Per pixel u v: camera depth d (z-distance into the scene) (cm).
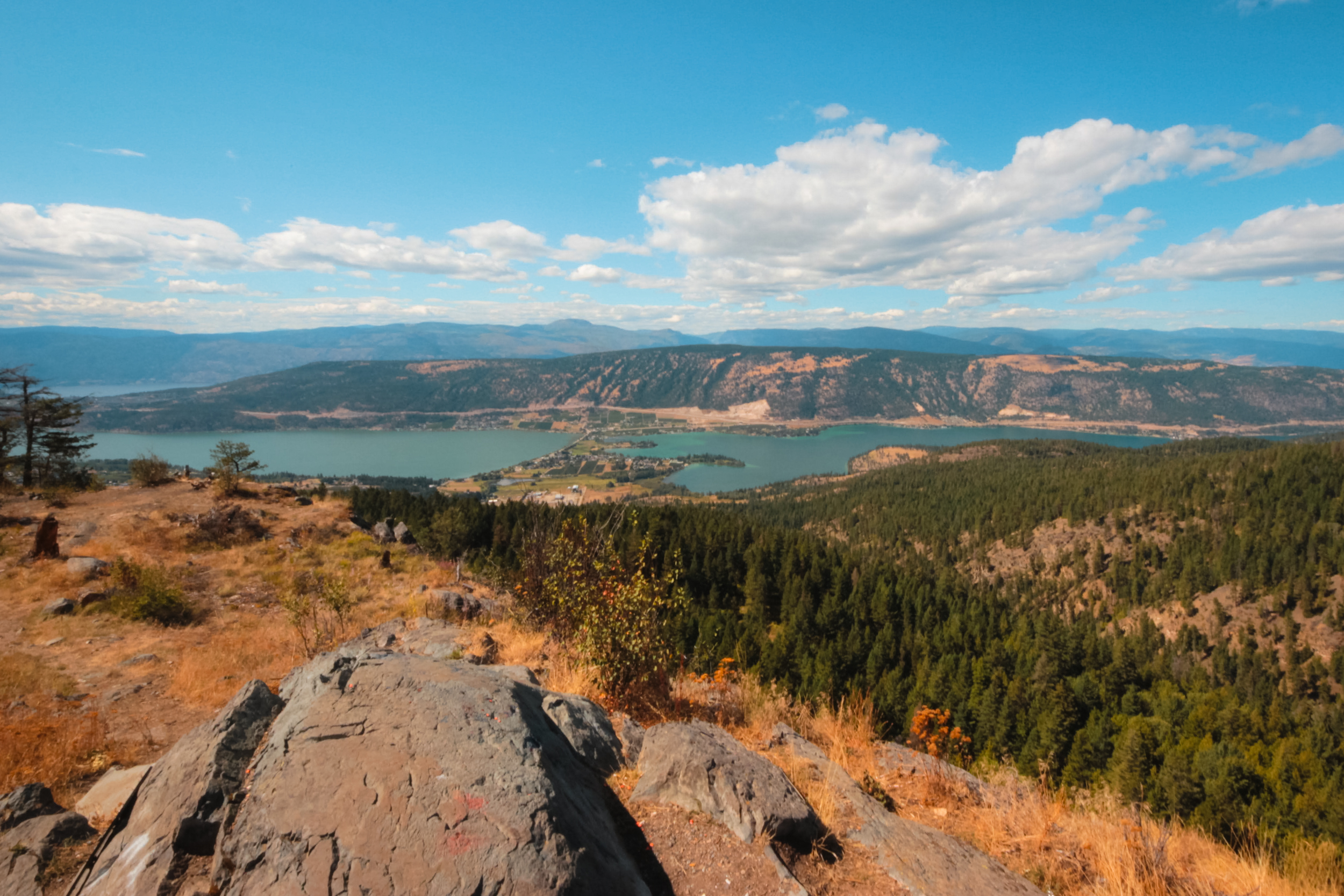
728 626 4809
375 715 468
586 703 688
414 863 352
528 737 469
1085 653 6806
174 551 2295
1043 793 704
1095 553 13662
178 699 1084
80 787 698
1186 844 603
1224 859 582
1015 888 469
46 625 1495
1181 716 5209
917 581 9375
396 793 393
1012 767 772
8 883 430
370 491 6031
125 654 1341
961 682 4850
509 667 783
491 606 1819
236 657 1320
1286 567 11194
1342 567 10919
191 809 416
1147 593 12106
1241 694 8794
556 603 1195
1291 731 4866
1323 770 3378
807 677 4322
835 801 606
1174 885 514
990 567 14788
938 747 850
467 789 398
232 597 1898
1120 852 546
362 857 356
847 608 7431
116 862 415
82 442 3741
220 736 481
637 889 405
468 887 342
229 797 429
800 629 6178
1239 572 11744
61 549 2125
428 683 512
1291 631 10119
